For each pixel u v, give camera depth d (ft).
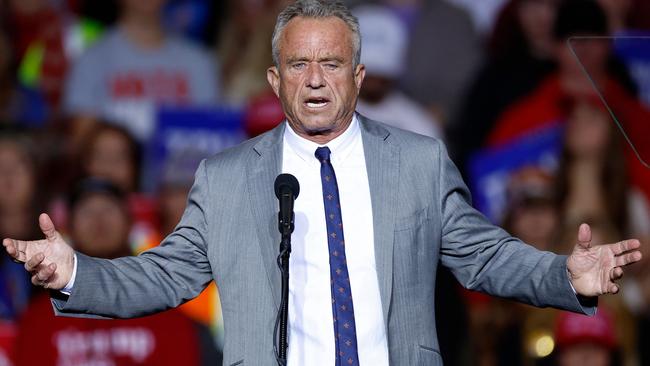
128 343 63.72
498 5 84.79
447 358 66.28
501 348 66.85
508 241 36.60
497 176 76.02
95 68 79.82
